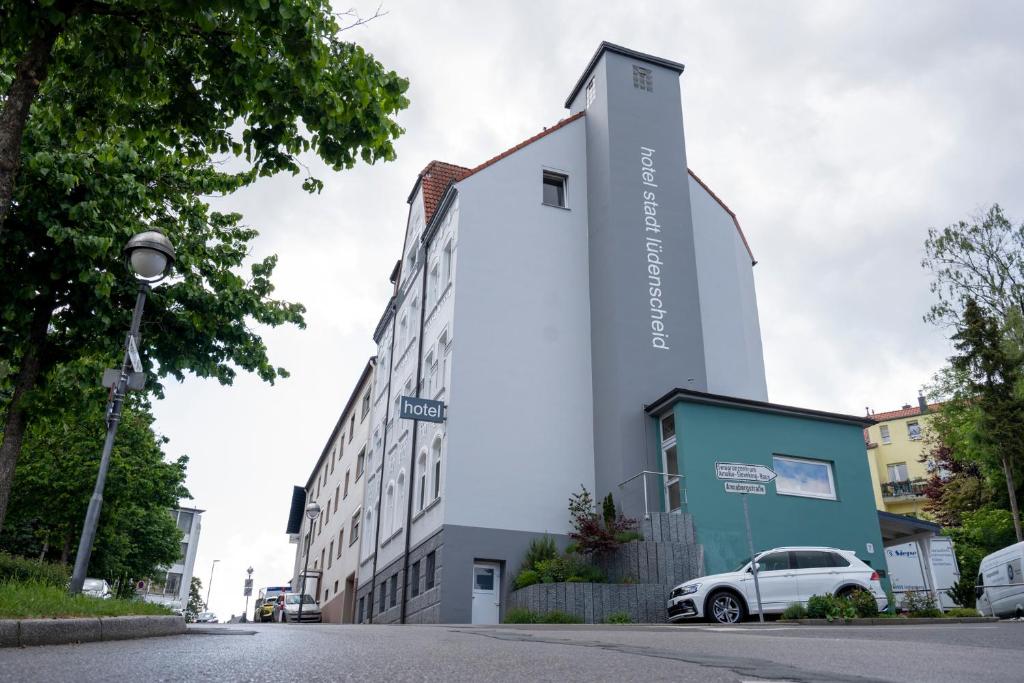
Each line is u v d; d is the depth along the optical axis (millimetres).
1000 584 21328
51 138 13414
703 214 28297
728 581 15438
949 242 39250
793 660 5645
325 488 48594
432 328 26594
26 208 13414
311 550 50812
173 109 9719
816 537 20859
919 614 16406
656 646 6926
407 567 24281
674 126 26922
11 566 17203
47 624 5703
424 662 5105
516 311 24281
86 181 13781
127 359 9969
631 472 21859
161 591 80125
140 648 5711
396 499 27859
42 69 8570
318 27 8414
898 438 61031
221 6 7746
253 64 8758
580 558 20484
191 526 85000
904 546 24922
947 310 39094
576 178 26766
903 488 57625
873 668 5199
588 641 7496
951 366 39719
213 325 15523
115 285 14445
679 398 21125
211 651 5586
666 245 25031
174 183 15477
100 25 9117
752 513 20500
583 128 27562
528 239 25297
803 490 21438
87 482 26453
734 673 4754
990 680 4617
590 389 24172
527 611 18547
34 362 13992
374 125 9133
